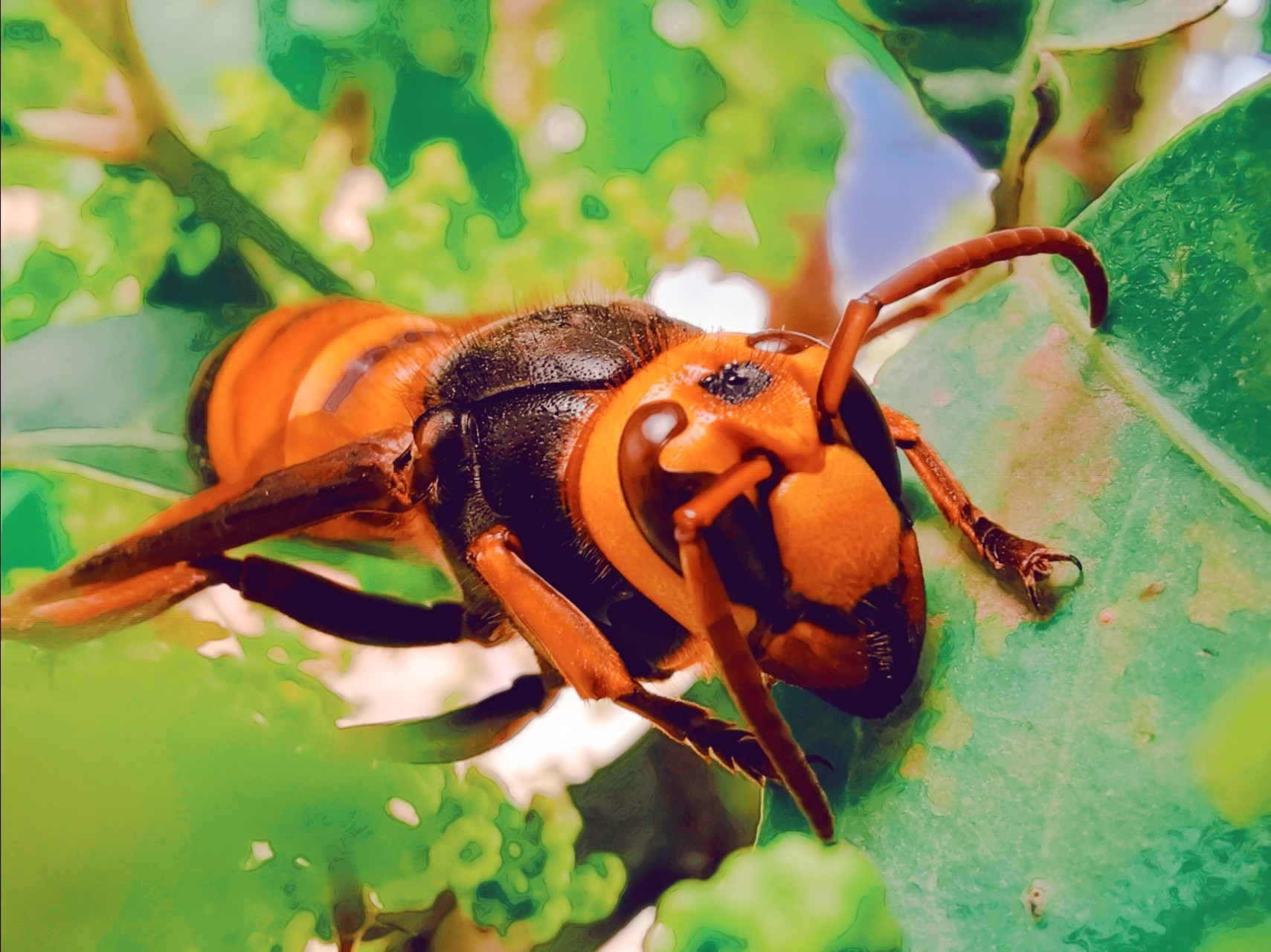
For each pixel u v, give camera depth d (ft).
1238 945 0.20
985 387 0.23
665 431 0.20
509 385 0.23
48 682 0.23
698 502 0.20
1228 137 0.22
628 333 0.23
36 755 0.22
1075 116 0.27
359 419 0.25
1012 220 0.28
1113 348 0.23
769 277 0.29
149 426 0.27
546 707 0.24
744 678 0.20
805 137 0.29
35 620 0.23
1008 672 0.21
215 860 0.22
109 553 0.24
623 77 0.29
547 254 0.29
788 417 0.20
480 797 0.23
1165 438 0.22
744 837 0.24
